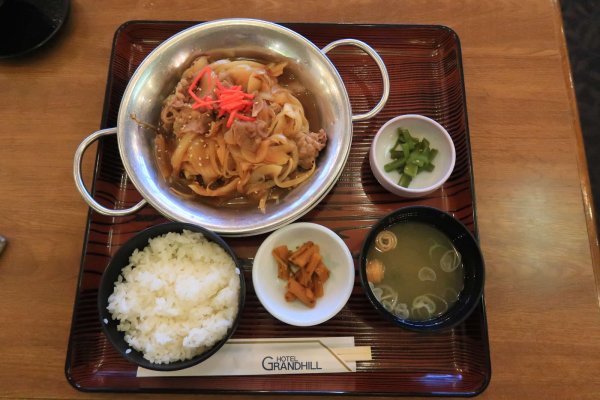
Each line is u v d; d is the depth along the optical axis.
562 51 0.45
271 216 0.36
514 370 0.36
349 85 0.45
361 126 0.43
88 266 0.37
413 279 0.38
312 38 0.45
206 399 0.35
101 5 0.46
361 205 0.41
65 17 0.44
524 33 0.46
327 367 0.36
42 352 0.36
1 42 0.43
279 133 0.40
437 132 0.41
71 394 0.35
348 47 0.46
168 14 0.46
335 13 0.46
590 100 0.64
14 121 0.42
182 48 0.40
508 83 0.44
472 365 0.36
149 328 0.35
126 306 0.34
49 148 0.42
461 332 0.37
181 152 0.39
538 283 0.38
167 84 0.41
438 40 0.45
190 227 0.35
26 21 0.44
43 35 0.44
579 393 0.36
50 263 0.38
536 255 0.39
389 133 0.42
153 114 0.40
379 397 0.35
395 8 0.46
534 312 0.38
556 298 0.38
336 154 0.38
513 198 0.41
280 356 0.36
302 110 0.41
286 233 0.37
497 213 0.40
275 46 0.41
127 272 0.36
